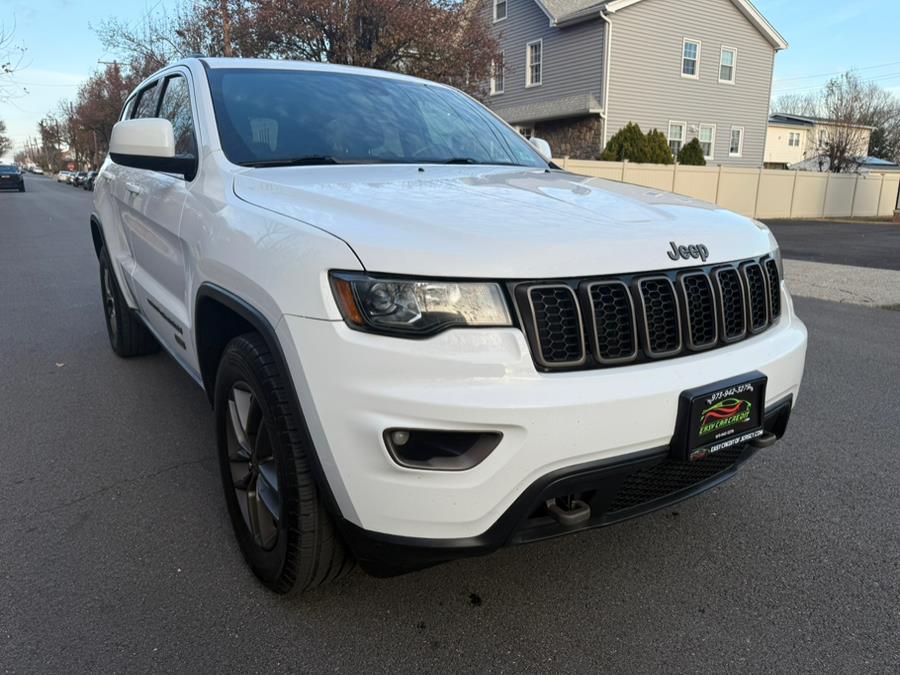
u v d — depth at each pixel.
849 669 2.04
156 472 3.28
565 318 1.84
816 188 27.45
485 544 1.82
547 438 1.76
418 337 1.74
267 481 2.20
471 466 1.75
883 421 4.08
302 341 1.84
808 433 3.89
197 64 3.34
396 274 1.75
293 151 2.91
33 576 2.45
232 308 2.21
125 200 3.97
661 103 25.81
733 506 3.04
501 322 1.77
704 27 26.27
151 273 3.57
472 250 1.79
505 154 3.55
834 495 3.14
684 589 2.43
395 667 2.03
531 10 26.56
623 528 2.85
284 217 2.11
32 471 3.27
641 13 24.41
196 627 2.19
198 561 2.56
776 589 2.44
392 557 1.87
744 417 2.10
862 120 37.16
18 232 15.77
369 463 1.77
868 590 2.44
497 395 1.73
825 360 5.48
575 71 25.14
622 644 2.14
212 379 2.75
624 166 20.48
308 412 1.86
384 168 2.81
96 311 6.89
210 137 2.86
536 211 2.11
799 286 9.38
